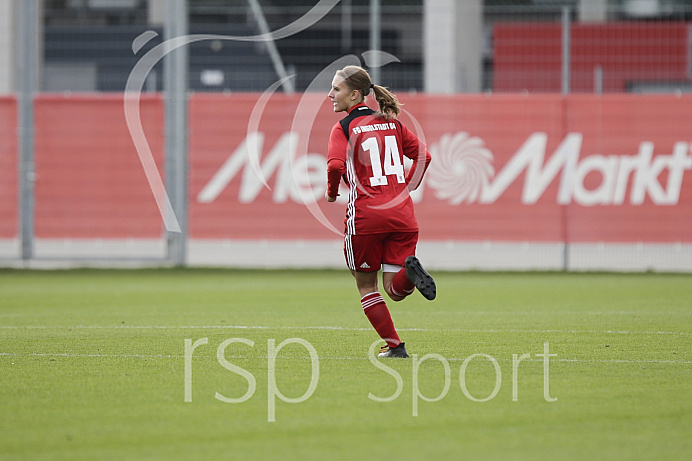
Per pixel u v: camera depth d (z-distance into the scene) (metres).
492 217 52.56
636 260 58.81
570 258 59.53
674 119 51.88
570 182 52.44
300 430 14.14
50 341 23.72
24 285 44.00
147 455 12.80
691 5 73.00
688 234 51.88
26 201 54.00
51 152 53.94
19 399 16.28
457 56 71.81
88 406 15.73
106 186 53.78
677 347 22.69
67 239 54.06
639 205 52.12
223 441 13.51
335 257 59.25
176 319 29.19
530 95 52.47
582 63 69.19
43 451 12.97
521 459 12.59
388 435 13.84
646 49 68.50
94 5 80.12
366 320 28.73
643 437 13.72
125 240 53.88
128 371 19.06
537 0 81.12
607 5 80.38
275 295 38.34
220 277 48.72
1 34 61.28
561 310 32.34
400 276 19.88
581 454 12.83
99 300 36.34
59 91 60.25
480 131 52.62
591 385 17.53
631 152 52.09
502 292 40.00
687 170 51.75
